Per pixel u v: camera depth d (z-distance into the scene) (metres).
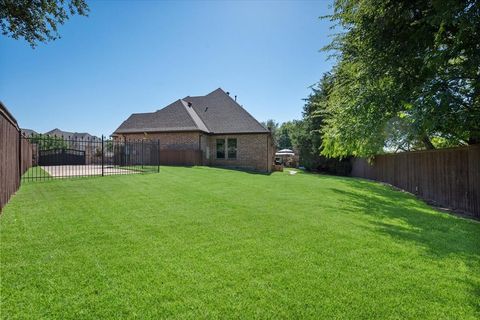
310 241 4.52
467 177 8.56
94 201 7.01
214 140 22.55
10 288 2.82
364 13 9.38
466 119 7.31
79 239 4.28
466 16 6.45
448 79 7.52
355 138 10.72
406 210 8.00
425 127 7.63
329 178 17.61
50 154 22.70
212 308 2.60
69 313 2.46
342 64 11.49
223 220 5.63
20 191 8.23
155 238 4.44
